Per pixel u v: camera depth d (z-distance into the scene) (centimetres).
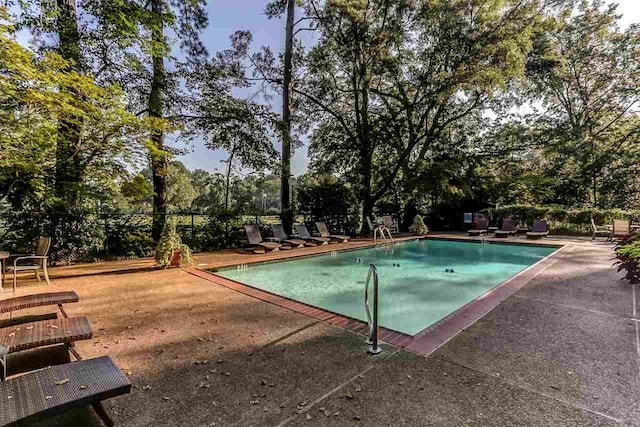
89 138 789
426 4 1362
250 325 386
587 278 604
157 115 1070
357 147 1570
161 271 716
